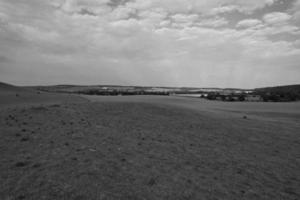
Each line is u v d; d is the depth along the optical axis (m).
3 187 6.68
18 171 7.79
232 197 7.84
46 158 9.15
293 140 19.78
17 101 35.81
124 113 24.31
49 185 6.95
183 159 11.44
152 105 33.19
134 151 11.59
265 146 16.97
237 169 11.04
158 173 8.98
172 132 18.42
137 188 7.42
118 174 8.34
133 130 17.06
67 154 9.82
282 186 9.55
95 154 10.22
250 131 22.62
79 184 7.19
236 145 16.45
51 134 12.82
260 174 10.71
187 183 8.42
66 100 42.03
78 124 16.20
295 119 36.34
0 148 9.93
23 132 12.66
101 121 18.67
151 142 14.12
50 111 19.53
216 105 60.56
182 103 58.31
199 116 29.61
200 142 16.06
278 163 12.88
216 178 9.44
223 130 21.86
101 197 6.56
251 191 8.62
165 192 7.41
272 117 38.41
